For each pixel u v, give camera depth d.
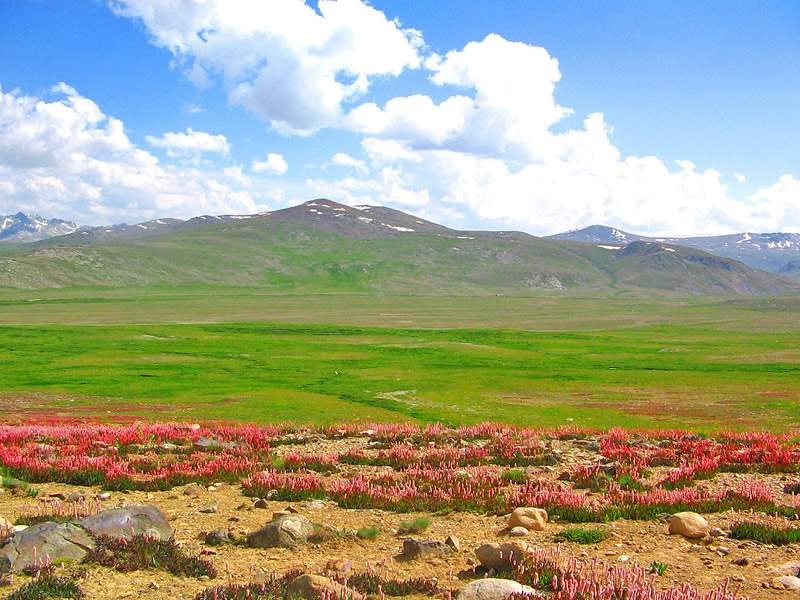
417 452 26.58
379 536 13.65
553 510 15.70
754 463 23.59
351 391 75.81
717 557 12.28
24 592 9.20
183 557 11.17
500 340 157.88
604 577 10.59
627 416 58.09
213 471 20.84
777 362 113.25
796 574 11.20
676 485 19.36
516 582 9.80
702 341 161.38
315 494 17.56
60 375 85.75
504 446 27.50
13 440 27.78
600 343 153.62
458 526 14.62
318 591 9.29
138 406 61.28
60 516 13.88
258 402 64.25
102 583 10.15
